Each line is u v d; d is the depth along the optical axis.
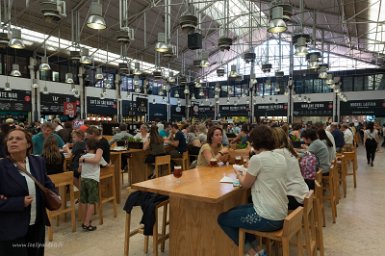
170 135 8.38
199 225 2.70
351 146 8.04
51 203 2.06
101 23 5.01
